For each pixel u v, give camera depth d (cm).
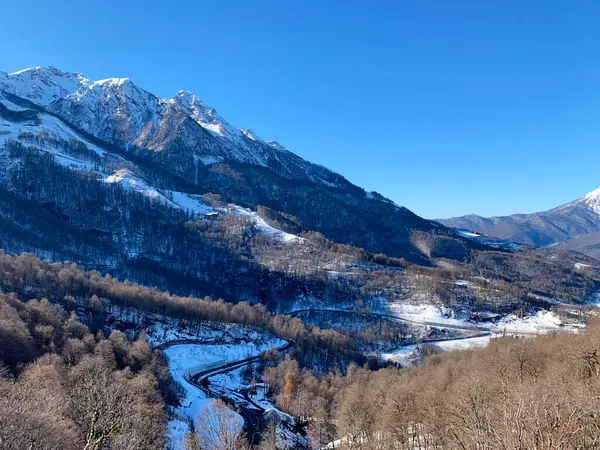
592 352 6256
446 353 15500
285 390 11444
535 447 3012
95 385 6619
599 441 3091
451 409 5438
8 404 4659
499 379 6272
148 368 10156
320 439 8788
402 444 5981
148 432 6188
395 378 10688
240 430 8919
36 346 9125
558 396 3962
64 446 4659
